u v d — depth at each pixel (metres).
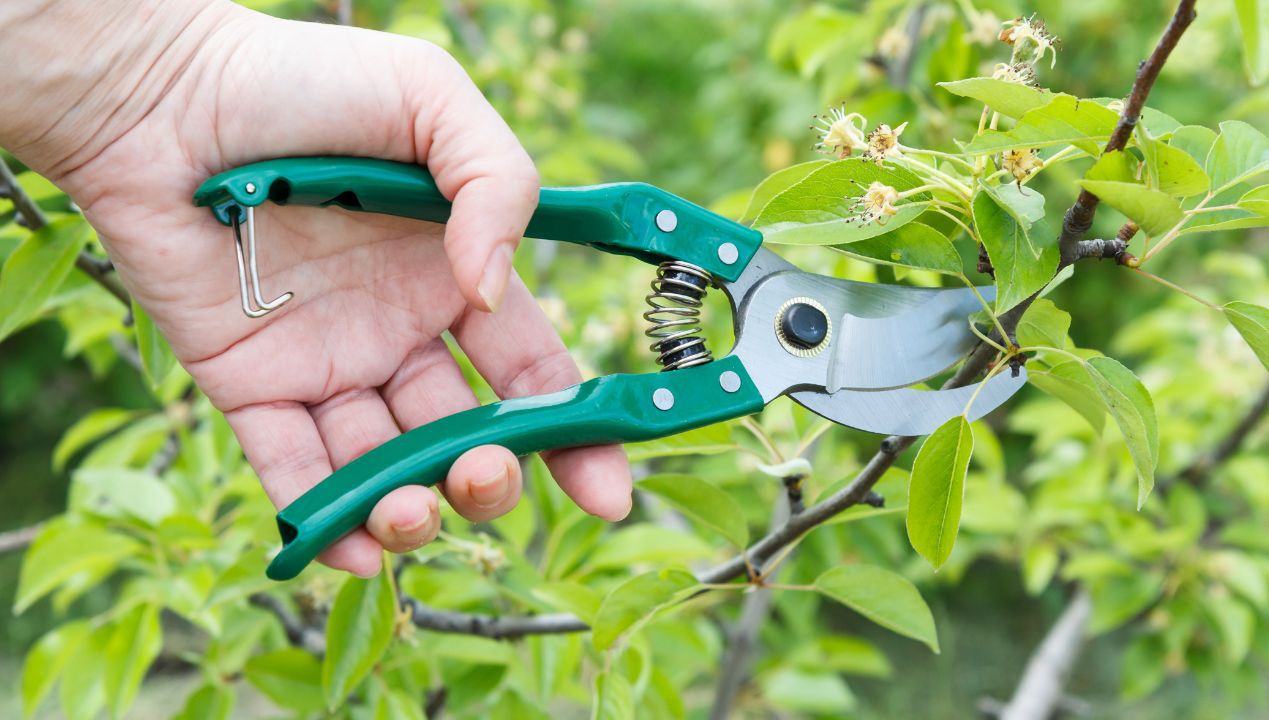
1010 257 1.00
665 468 3.25
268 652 1.71
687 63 6.34
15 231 1.61
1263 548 2.80
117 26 1.15
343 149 1.19
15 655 4.31
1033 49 1.14
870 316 1.21
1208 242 4.58
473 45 3.01
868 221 1.06
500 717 1.82
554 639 1.65
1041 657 2.81
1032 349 1.09
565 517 1.80
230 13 1.21
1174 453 2.79
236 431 1.30
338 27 1.19
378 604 1.43
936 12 2.32
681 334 1.21
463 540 1.63
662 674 1.81
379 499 1.07
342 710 1.71
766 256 1.24
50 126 1.17
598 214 1.18
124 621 1.76
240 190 1.06
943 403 1.16
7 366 5.50
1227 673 2.84
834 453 2.51
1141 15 4.08
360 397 1.34
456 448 1.09
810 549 2.40
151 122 1.19
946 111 2.09
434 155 1.14
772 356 1.20
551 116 3.33
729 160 4.78
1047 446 2.97
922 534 1.07
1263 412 2.53
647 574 1.30
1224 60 4.11
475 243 1.08
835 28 2.32
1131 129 0.96
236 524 1.89
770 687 2.54
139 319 1.52
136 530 1.84
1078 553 2.80
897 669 4.40
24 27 1.12
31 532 2.05
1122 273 4.72
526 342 1.38
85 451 5.60
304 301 1.29
